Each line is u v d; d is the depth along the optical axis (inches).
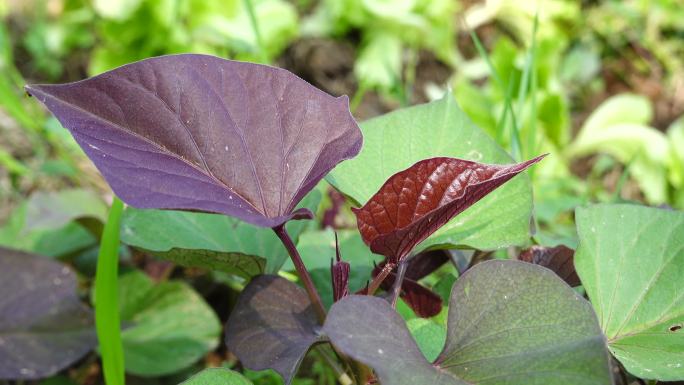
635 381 13.8
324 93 12.6
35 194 23.2
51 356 17.9
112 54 42.1
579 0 50.3
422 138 14.8
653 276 13.1
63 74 46.6
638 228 13.5
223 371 11.8
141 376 20.5
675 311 12.8
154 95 11.8
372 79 45.4
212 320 20.6
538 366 10.7
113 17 40.8
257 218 11.0
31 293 18.5
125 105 11.7
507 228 13.6
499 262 11.6
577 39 49.4
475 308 11.5
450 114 14.9
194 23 42.1
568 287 11.3
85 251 22.7
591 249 13.2
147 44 41.7
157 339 20.2
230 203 11.7
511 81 21.0
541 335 11.0
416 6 46.1
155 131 11.8
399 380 10.3
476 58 50.3
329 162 12.1
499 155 14.6
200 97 12.1
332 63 47.7
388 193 12.0
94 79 11.6
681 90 45.7
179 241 15.1
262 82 12.4
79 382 21.1
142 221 15.2
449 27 47.1
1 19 46.4
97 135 11.4
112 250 15.2
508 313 11.3
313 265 16.5
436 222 11.8
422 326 12.9
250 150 12.2
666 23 49.3
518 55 40.4
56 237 23.0
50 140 26.5
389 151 14.6
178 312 20.7
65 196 23.3
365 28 47.1
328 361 14.1
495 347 11.1
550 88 38.4
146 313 20.7
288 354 12.5
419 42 47.2
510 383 10.7
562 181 31.7
